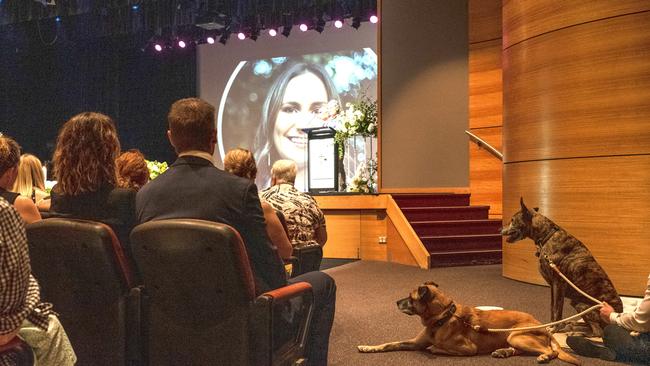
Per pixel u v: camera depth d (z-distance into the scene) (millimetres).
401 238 8305
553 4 5996
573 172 5809
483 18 9328
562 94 5910
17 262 1568
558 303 4035
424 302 3609
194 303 2186
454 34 9570
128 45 15625
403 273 7348
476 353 3598
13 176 2480
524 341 3484
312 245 4262
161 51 15609
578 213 5762
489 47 9273
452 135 9570
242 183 2309
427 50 9781
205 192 2285
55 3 11828
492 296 5672
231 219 2271
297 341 2504
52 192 2553
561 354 3443
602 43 5617
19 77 15047
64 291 2375
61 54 15273
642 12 5414
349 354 3674
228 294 2139
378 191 10172
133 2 11812
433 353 3650
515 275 6688
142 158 3643
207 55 15258
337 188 9711
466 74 9469
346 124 9914
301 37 14195
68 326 2393
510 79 6680
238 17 13086
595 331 3898
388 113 10164
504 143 6855
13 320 1614
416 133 9852
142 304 2346
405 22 9992
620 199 5492
